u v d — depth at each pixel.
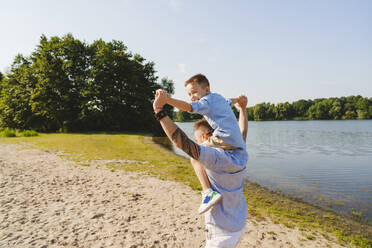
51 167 8.88
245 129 2.13
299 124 79.75
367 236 4.20
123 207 4.90
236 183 1.55
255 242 3.60
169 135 1.35
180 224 4.09
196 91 1.70
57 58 35.66
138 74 42.50
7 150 13.28
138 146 17.98
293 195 6.95
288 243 3.64
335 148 20.88
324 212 5.49
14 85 37.78
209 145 1.58
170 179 7.64
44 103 33.47
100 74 36.62
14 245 3.26
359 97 114.19
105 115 37.78
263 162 13.54
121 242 3.40
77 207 4.83
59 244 3.31
